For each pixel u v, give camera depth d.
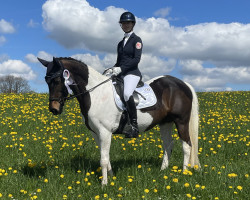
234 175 4.42
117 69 4.56
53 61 4.12
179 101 5.13
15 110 12.18
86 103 4.43
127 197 3.89
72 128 9.44
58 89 4.16
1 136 7.88
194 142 5.21
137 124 4.84
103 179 4.50
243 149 6.89
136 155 6.48
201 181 4.48
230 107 14.75
